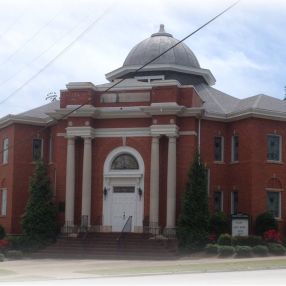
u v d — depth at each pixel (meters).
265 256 33.94
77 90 39.69
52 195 39.34
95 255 34.94
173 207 37.28
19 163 43.97
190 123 38.59
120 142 39.47
